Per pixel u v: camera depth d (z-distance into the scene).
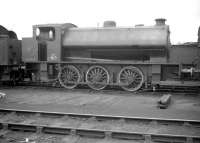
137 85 13.43
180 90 13.27
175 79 12.97
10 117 8.13
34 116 8.17
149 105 9.84
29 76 15.32
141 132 6.37
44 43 14.87
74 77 14.30
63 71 14.44
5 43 15.07
